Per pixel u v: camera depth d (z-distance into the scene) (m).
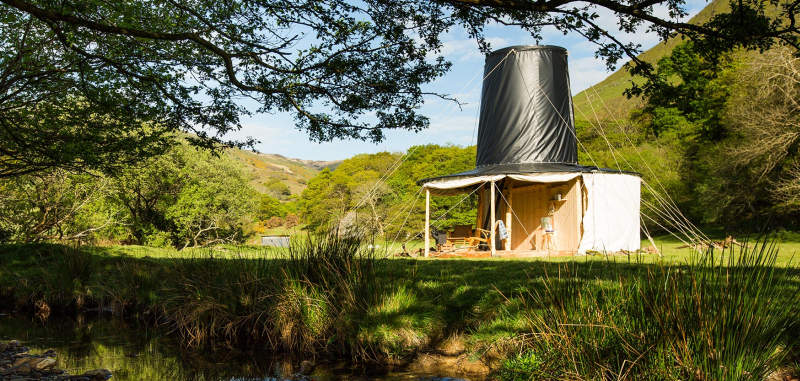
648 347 3.47
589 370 3.59
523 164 15.57
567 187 14.68
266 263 7.46
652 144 35.00
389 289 5.96
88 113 9.19
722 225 26.66
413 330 5.36
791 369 3.56
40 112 8.91
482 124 16.66
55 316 8.26
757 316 3.38
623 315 3.90
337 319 5.67
